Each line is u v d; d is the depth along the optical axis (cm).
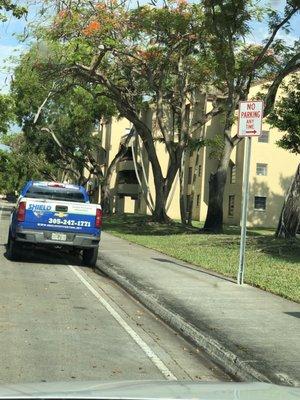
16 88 3262
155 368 666
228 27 2270
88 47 2416
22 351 696
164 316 950
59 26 2256
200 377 650
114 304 1055
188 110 3372
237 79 2620
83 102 4131
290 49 2516
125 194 5800
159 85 2959
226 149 2642
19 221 1446
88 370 635
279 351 716
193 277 1337
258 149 4525
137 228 3030
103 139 6444
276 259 1614
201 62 2848
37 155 6253
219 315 924
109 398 268
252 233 2761
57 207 1458
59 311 944
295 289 1152
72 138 4778
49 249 1888
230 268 1460
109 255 1770
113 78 3064
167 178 3173
